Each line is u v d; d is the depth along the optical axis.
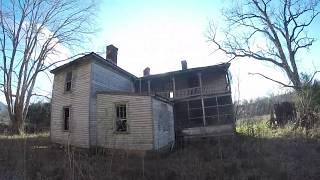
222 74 29.56
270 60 31.47
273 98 38.38
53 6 33.94
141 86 30.41
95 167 12.27
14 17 32.31
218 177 12.04
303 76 27.67
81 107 21.30
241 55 32.44
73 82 22.62
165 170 13.07
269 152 16.41
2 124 33.41
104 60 22.67
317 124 23.45
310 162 13.95
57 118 23.23
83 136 20.48
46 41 33.94
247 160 14.57
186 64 30.72
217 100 28.03
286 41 30.89
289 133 23.55
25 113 32.59
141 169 13.10
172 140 23.77
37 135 27.50
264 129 27.41
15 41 32.25
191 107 29.16
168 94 28.59
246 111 39.22
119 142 19.55
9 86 31.66
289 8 30.73
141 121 19.50
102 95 21.09
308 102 25.11
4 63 31.53
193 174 12.35
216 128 25.67
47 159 14.29
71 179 10.31
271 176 12.02
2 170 10.55
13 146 13.77
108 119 20.34
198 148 20.55
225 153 16.80
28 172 11.11
